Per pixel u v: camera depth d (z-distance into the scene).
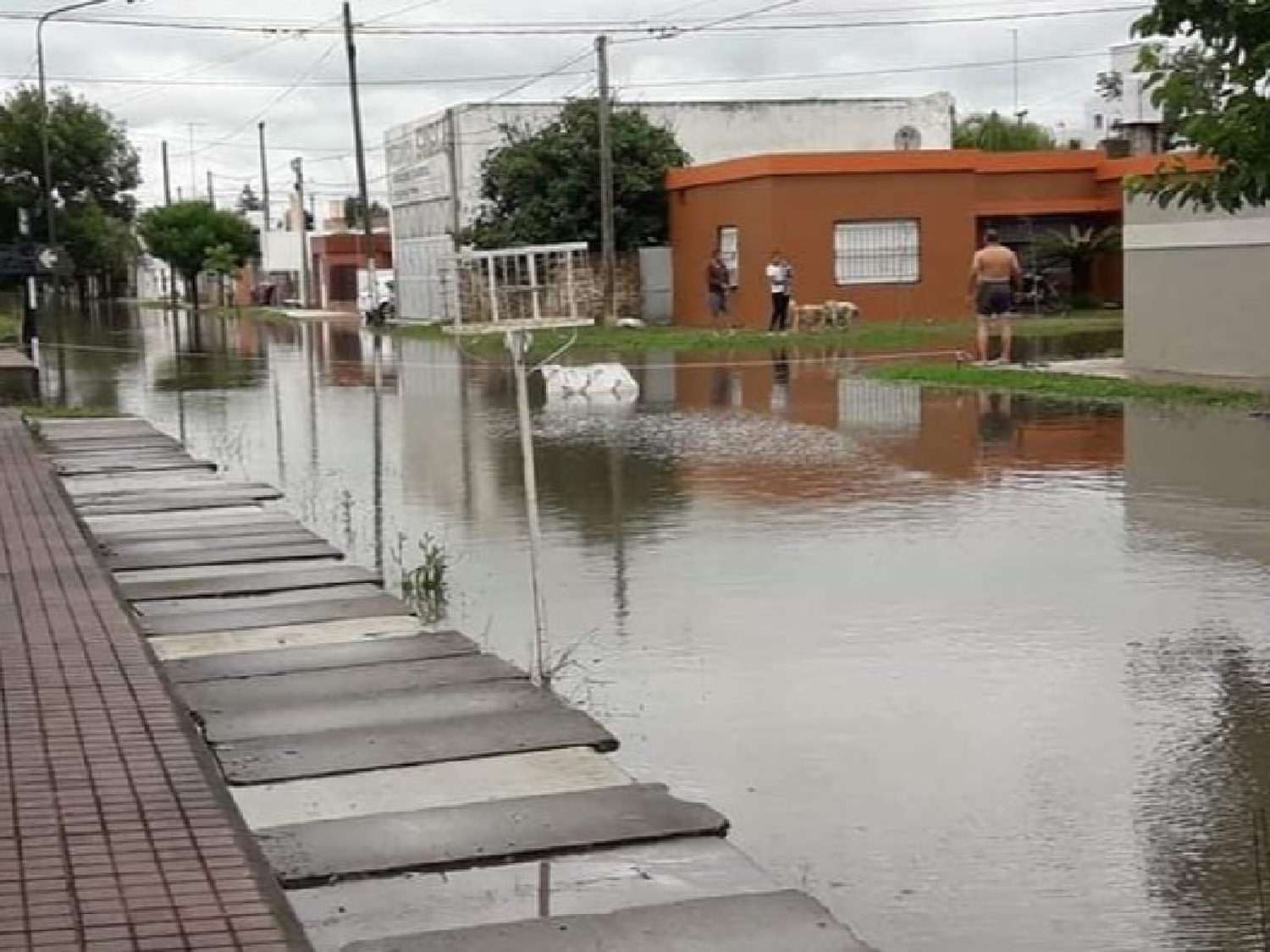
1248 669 7.40
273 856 5.29
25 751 5.94
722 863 5.24
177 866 4.78
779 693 7.23
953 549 10.33
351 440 17.89
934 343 30.83
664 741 6.59
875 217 37.25
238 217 82.31
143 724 6.29
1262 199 14.95
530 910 4.88
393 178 53.31
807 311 35.28
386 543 11.28
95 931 4.31
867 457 14.90
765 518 11.75
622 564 10.22
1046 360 25.27
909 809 5.79
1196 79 14.84
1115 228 39.44
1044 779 6.05
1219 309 20.59
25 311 29.72
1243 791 5.87
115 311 74.31
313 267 72.69
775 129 47.12
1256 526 10.85
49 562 9.87
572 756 6.34
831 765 6.26
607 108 39.59
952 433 16.48
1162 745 6.39
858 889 5.12
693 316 40.81
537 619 7.84
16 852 4.90
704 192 39.94
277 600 9.29
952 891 5.09
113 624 8.09
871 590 9.21
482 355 31.72
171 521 12.26
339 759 6.29
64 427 19.80
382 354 34.53
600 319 39.69
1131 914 4.89
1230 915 4.86
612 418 19.33
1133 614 8.51
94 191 66.75
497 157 43.50
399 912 4.88
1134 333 22.19
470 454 16.16
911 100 48.12
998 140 62.72
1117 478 13.09
